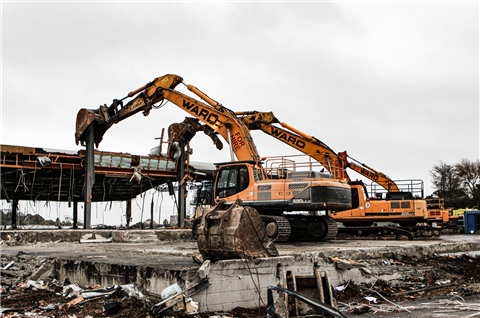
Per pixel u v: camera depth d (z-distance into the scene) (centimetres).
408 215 2264
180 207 2569
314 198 1602
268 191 1661
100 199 3347
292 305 692
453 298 1023
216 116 1945
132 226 3425
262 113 2220
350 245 1552
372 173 2525
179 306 734
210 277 793
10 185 2569
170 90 2112
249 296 845
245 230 898
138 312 740
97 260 1000
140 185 2917
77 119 2316
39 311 773
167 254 1180
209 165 2947
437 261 1423
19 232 1773
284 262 922
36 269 1046
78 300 801
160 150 2512
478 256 1622
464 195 5994
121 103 2372
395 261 1312
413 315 845
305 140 2153
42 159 2223
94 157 2353
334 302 703
